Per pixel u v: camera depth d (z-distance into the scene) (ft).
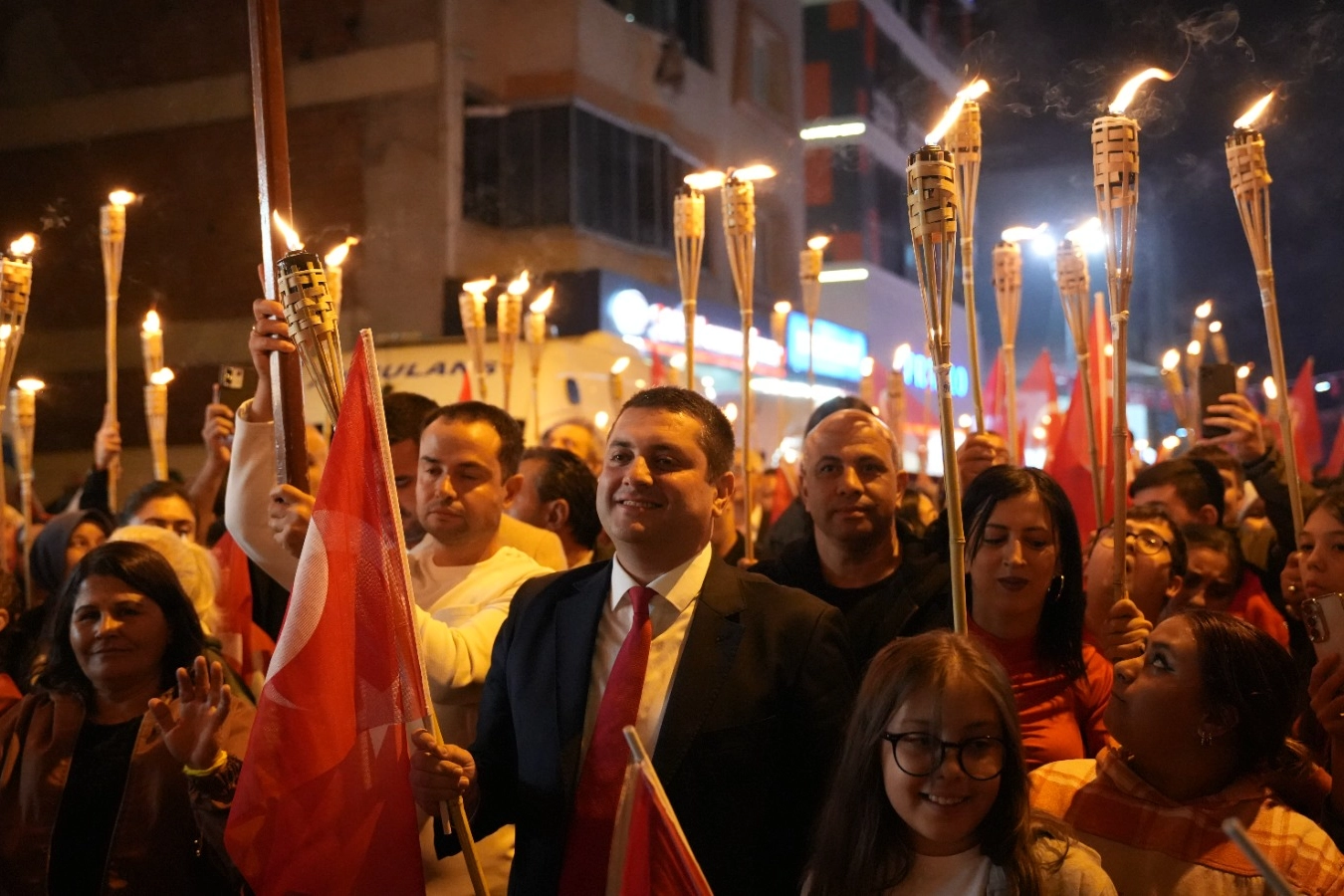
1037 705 9.91
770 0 59.57
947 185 8.09
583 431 19.47
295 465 9.11
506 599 10.16
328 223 44.32
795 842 8.12
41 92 45.93
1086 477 15.33
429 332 42.93
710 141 54.44
